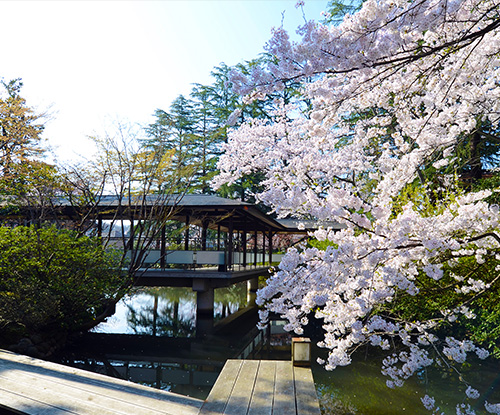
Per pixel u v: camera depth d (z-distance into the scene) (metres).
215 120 31.53
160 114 28.44
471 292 5.94
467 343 4.09
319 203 4.26
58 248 9.60
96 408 3.79
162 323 13.81
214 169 27.69
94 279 10.01
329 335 4.61
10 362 5.21
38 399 3.97
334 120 3.80
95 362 8.79
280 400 4.34
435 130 4.88
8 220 14.83
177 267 18.39
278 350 10.18
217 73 30.88
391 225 3.76
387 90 4.78
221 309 17.48
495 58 4.47
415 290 3.76
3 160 12.84
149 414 3.72
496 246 4.45
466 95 4.56
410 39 3.08
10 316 8.45
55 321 9.48
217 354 9.69
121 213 14.33
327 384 6.95
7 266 9.05
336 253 3.80
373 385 6.86
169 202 14.61
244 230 19.72
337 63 3.11
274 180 6.17
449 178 7.04
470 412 4.58
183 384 7.34
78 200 14.98
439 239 3.53
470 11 3.54
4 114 12.65
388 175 4.22
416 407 5.83
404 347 8.66
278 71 3.27
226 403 4.21
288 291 4.38
